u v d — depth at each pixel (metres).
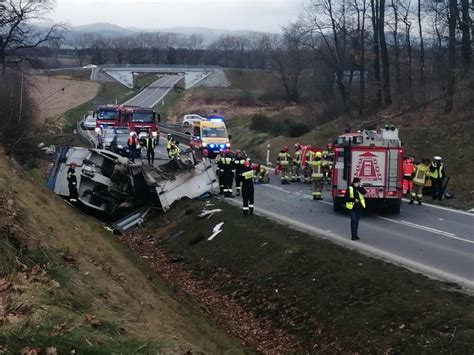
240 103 89.00
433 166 22.84
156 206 22.14
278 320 11.93
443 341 8.92
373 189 19.52
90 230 14.45
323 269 12.69
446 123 31.67
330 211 20.33
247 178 18.47
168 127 60.69
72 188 20.56
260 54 131.38
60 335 6.02
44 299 6.86
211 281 14.93
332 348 10.27
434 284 10.95
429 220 18.72
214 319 12.13
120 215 22.00
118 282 9.96
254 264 14.51
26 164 26.22
